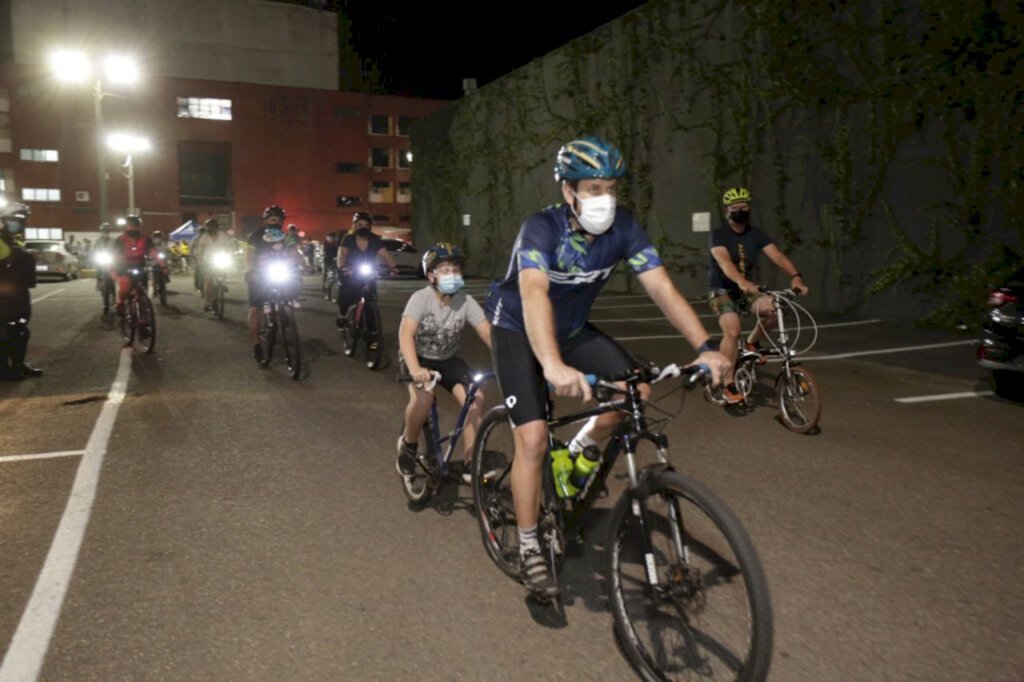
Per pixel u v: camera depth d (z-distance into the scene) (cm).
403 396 741
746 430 603
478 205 2642
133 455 542
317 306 1688
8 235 812
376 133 6831
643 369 264
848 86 1337
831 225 1386
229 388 779
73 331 1259
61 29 5969
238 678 269
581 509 310
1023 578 344
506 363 310
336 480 488
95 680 268
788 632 297
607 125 1944
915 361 911
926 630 298
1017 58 1143
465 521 419
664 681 262
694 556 255
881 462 518
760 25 1466
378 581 345
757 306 612
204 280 1507
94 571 355
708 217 1642
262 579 346
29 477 493
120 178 5912
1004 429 605
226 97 6222
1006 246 1170
